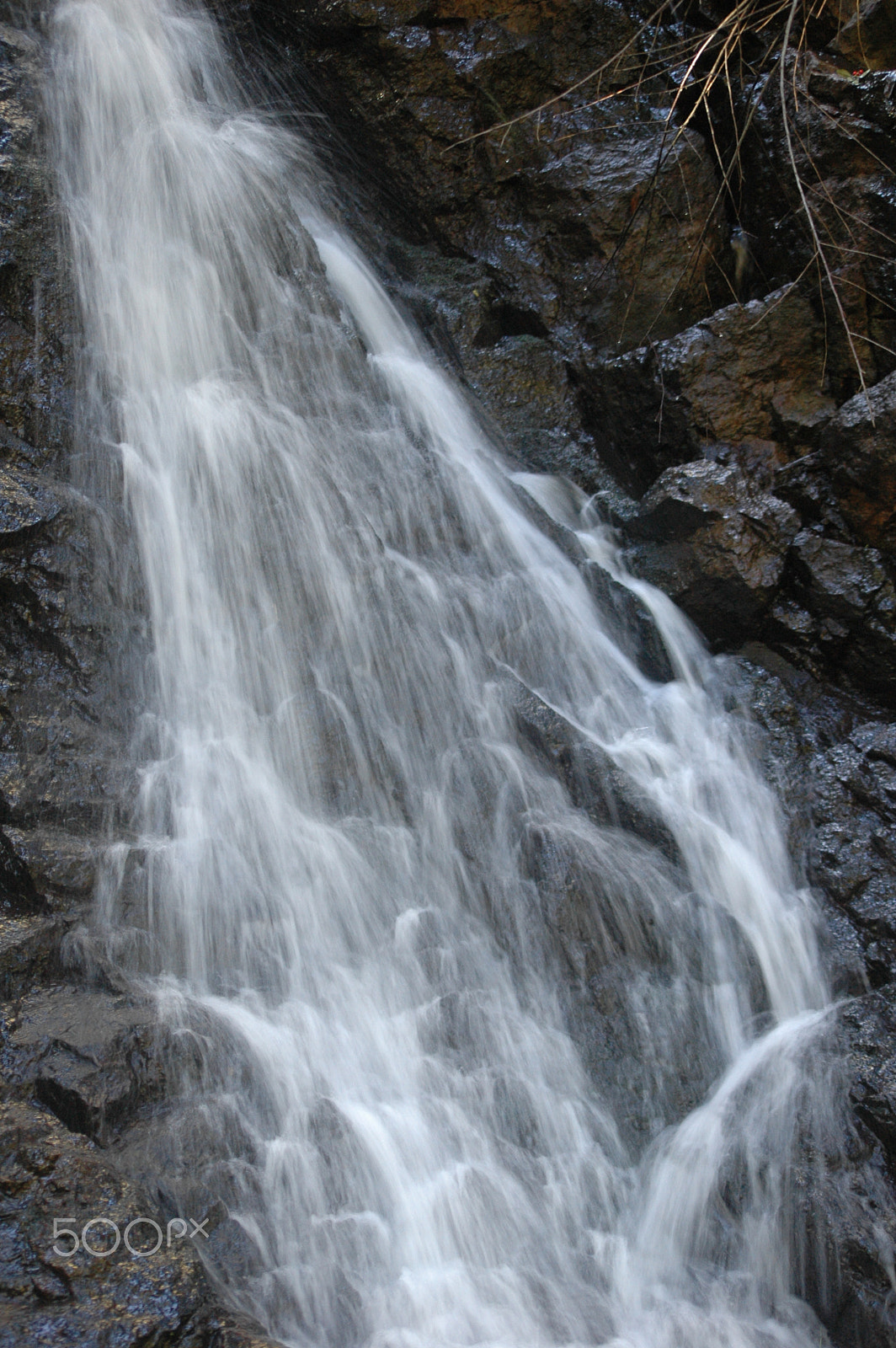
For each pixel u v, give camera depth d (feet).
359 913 19.16
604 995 18.90
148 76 27.68
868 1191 17.02
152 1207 12.94
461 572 24.54
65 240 22.85
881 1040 18.69
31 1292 11.56
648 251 28.68
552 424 29.04
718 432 26.61
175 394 23.09
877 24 27.27
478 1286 15.14
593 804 21.48
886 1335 15.61
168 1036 15.21
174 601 20.81
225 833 18.92
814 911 21.12
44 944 15.97
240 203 25.89
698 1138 17.84
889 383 24.11
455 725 22.02
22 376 21.21
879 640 24.13
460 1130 16.67
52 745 18.04
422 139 30.04
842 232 26.45
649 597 25.31
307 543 22.57
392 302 30.48
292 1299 13.66
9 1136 13.12
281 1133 15.34
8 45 24.70
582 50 30.14
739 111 28.45
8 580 18.67
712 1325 15.88
